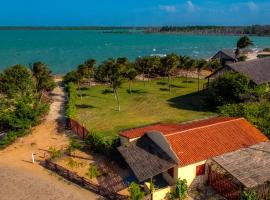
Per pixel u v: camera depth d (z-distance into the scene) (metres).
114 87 63.12
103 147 41.19
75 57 154.75
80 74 76.19
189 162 32.62
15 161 42.06
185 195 32.06
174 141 34.59
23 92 63.44
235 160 32.22
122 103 66.31
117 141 40.22
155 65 88.75
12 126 48.34
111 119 56.12
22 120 48.88
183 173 32.84
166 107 62.62
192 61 86.12
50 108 63.03
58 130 51.41
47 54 166.25
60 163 40.47
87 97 71.44
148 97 70.50
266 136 41.47
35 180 37.28
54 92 76.44
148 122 53.81
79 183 36.06
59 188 35.44
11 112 49.53
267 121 44.38
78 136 48.59
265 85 62.31
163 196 32.25
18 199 33.94
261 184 28.84
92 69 81.12
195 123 41.75
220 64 99.56
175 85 82.88
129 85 82.31
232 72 62.06
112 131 49.88
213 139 35.97
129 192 32.06
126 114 58.88
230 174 30.41
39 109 52.72
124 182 35.25
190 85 82.81
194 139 35.44
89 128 51.56
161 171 31.97
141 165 33.06
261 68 65.94
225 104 55.53
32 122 50.78
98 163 39.84
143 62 87.25
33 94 65.12
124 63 85.94
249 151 33.66
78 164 39.81
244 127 38.66
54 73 110.62
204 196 32.34
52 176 38.03
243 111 46.69
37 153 44.03
